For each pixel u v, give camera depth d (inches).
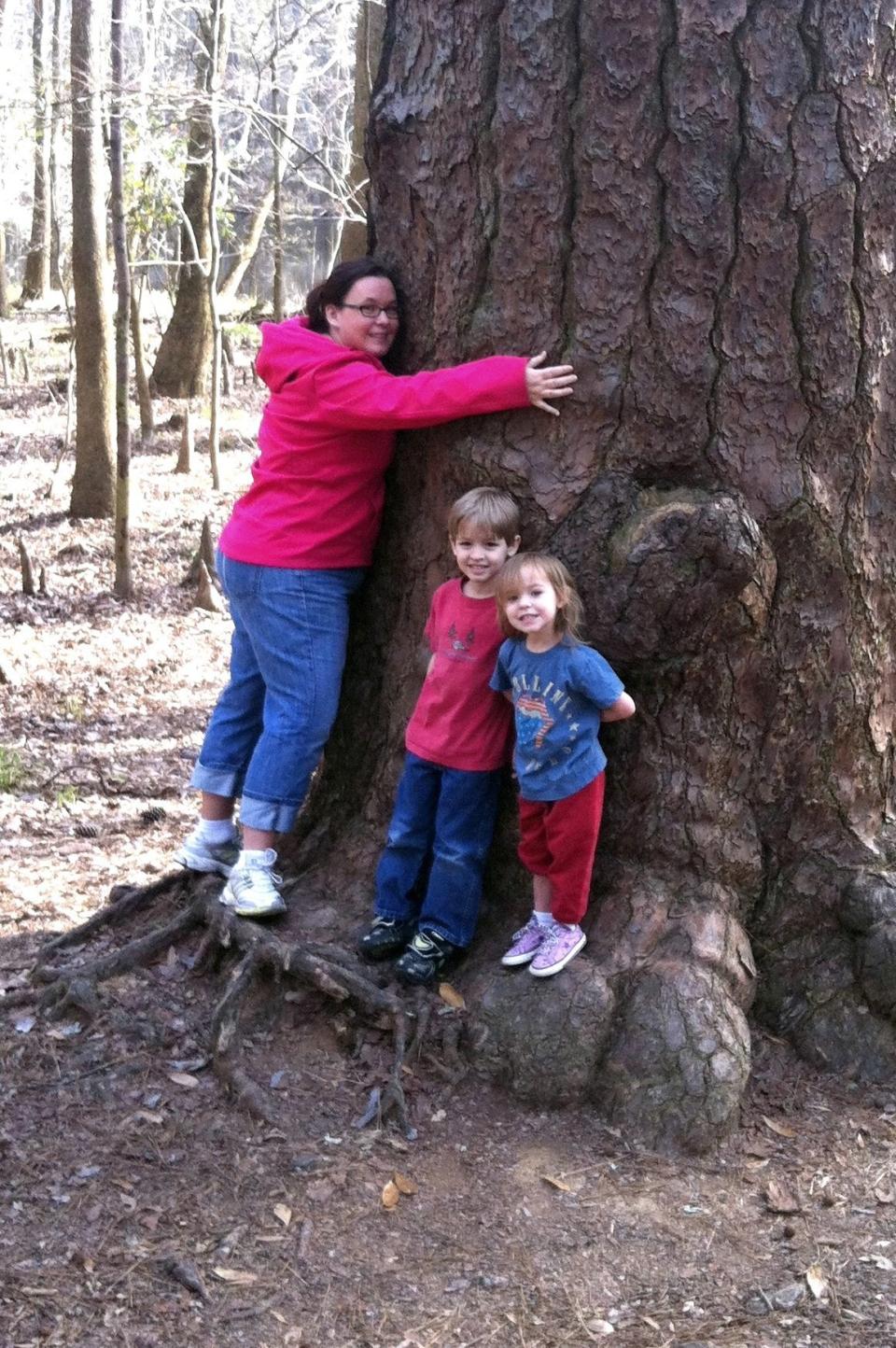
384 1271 104.3
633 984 125.2
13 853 205.0
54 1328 97.7
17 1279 102.3
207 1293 101.3
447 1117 120.6
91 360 514.3
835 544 129.7
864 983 132.4
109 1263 104.3
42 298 1370.6
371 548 142.6
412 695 142.4
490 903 139.2
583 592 124.6
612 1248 107.7
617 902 131.6
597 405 122.7
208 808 151.7
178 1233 107.6
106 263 518.6
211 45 567.5
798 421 124.9
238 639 149.0
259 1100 121.2
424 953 131.6
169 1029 133.3
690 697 130.0
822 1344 98.2
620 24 116.3
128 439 417.4
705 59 116.2
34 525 517.7
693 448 123.0
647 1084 120.1
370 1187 112.6
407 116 127.4
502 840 137.3
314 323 135.9
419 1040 126.0
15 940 166.2
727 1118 119.8
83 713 303.1
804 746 134.2
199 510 543.8
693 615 122.5
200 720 304.2
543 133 119.7
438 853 132.3
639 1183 114.8
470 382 122.0
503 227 123.0
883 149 121.6
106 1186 112.6
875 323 125.6
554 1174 115.0
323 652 138.2
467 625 128.4
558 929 126.4
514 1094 122.4
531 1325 99.7
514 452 125.8
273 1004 132.0
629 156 118.3
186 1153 116.6
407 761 134.7
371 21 439.5
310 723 138.2
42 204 1021.2
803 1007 134.3
